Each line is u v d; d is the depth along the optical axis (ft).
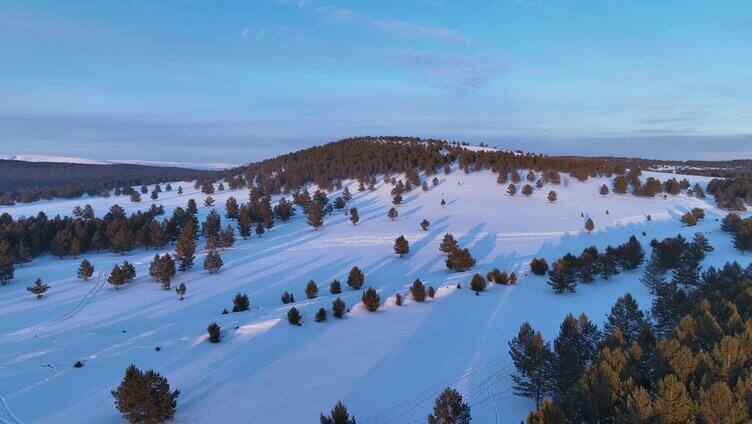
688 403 67.82
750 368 77.36
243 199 526.57
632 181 473.67
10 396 103.30
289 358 126.52
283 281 232.32
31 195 617.21
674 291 149.28
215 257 246.88
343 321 155.22
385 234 337.11
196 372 117.91
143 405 88.43
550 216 384.88
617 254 224.74
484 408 103.91
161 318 184.24
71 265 269.03
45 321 181.47
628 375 80.84
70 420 93.61
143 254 301.43
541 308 171.73
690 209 397.60
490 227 351.46
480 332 147.43
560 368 96.37
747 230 240.73
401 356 128.47
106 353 130.62
